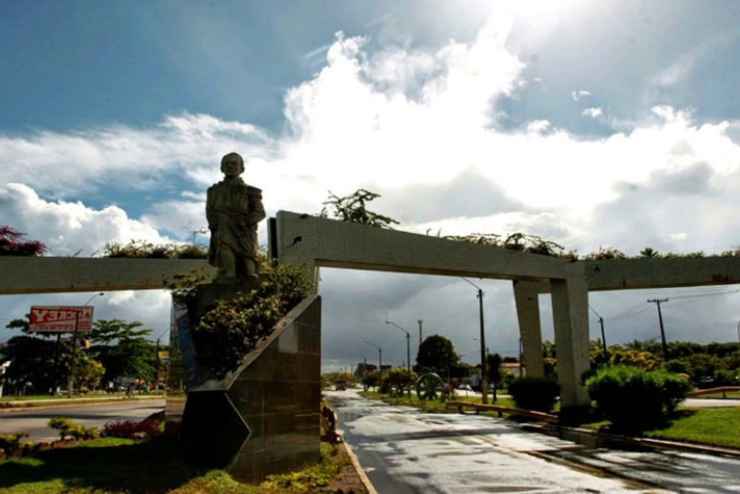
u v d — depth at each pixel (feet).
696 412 64.28
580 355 82.02
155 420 42.73
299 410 33.58
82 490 20.66
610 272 84.94
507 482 34.83
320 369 37.32
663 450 50.01
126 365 241.55
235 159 38.19
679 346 276.00
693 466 40.19
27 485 20.71
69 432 34.24
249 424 27.22
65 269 56.24
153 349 254.68
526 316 94.43
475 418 99.40
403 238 66.33
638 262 84.53
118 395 173.47
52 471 23.25
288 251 57.47
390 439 63.05
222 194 37.68
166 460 26.02
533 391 90.94
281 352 31.35
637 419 64.03
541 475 37.22
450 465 42.47
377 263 63.57
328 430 50.24
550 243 82.33
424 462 44.32
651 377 63.31
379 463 43.91
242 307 32.78
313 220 59.88
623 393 63.57
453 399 164.55
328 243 60.44
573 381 81.00
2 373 181.78
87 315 185.57
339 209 64.85
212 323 29.53
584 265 85.05
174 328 34.86
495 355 289.53
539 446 54.49
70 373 173.68
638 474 36.99
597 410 78.48
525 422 87.30
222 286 35.91
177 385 31.83
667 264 83.92
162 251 59.77
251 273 37.52
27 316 191.83
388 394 232.73
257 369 28.48
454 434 68.39
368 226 63.72
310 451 35.14
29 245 57.77
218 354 28.45
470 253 72.49
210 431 25.84
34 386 189.78
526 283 93.86
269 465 29.19
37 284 55.31
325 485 29.22
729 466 40.04
